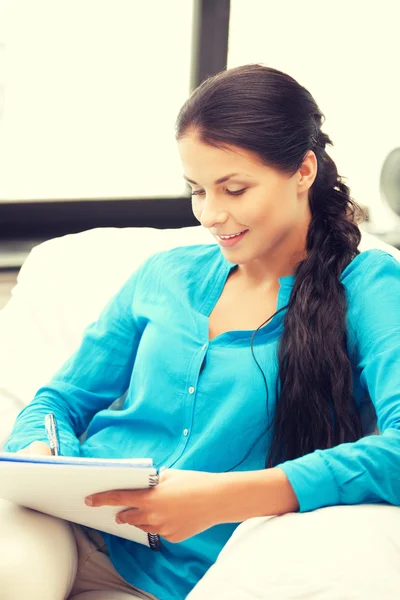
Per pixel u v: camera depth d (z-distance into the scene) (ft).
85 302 6.82
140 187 9.73
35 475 4.17
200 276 5.65
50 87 9.09
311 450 5.02
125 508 4.49
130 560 5.14
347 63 9.81
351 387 5.03
